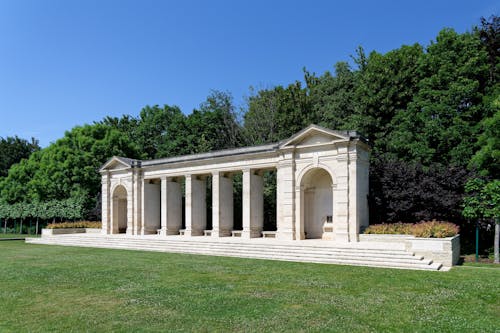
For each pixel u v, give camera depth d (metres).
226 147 59.78
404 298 14.59
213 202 38.69
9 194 65.31
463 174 30.83
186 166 40.97
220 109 62.09
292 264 23.09
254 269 21.39
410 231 27.31
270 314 12.62
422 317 12.24
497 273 19.62
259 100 59.03
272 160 34.75
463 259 27.16
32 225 63.47
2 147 86.19
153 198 45.41
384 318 12.16
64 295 15.72
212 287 16.78
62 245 39.50
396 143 36.88
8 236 56.41
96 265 23.83
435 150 34.91
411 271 20.19
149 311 13.17
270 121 55.56
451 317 12.25
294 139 32.00
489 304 13.83
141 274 20.25
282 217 33.03
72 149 59.06
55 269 22.50
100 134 60.66
